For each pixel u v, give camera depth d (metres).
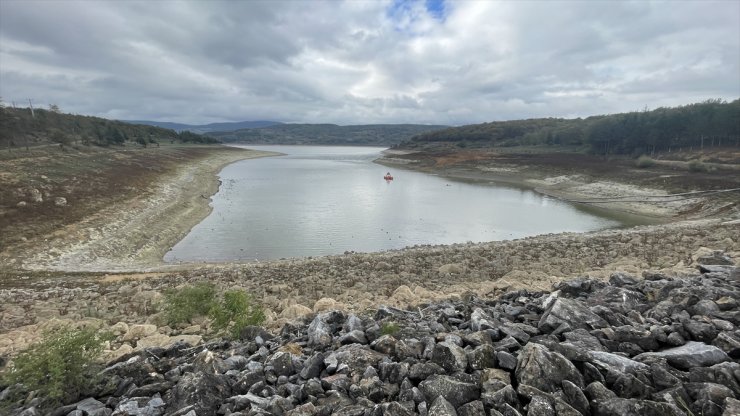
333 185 70.06
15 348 10.33
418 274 20.08
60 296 17.81
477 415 4.51
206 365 6.33
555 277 17.50
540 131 166.38
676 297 8.04
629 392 4.83
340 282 18.56
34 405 5.55
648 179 60.53
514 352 5.94
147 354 7.43
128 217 36.44
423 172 99.38
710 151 83.56
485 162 99.19
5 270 23.17
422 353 6.28
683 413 4.27
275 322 11.06
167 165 78.94
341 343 7.29
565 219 43.31
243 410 5.02
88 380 5.95
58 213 32.81
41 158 52.91
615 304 8.04
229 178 79.31
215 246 32.00
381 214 44.50
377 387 5.27
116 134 108.81
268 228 37.56
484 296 13.12
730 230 26.50
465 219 42.62
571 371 5.04
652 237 26.38
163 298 15.41
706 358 5.38
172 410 5.13
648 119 105.75
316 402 5.14
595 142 110.94
